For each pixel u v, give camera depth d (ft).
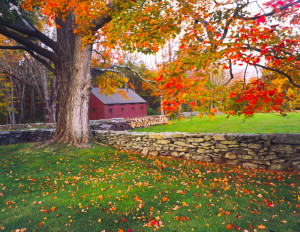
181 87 11.47
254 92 13.57
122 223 12.71
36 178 22.18
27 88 133.39
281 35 13.37
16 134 47.14
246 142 23.82
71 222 13.09
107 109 108.78
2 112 113.70
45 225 12.86
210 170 23.09
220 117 83.20
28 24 34.35
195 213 13.48
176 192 16.92
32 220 13.53
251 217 12.75
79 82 35.70
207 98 11.07
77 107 35.81
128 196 16.39
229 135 24.93
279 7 12.25
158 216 13.29
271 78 16.15
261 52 12.14
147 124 77.30
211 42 14.80
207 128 56.65
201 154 26.78
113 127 58.70
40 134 47.93
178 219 12.80
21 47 35.17
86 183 19.81
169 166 25.21
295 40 11.76
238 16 15.53
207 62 12.71
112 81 49.65
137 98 131.54
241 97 13.58
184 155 28.07
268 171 21.93
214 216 13.00
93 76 40.09
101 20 31.27
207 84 11.26
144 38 15.89
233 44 12.75
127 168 24.63
